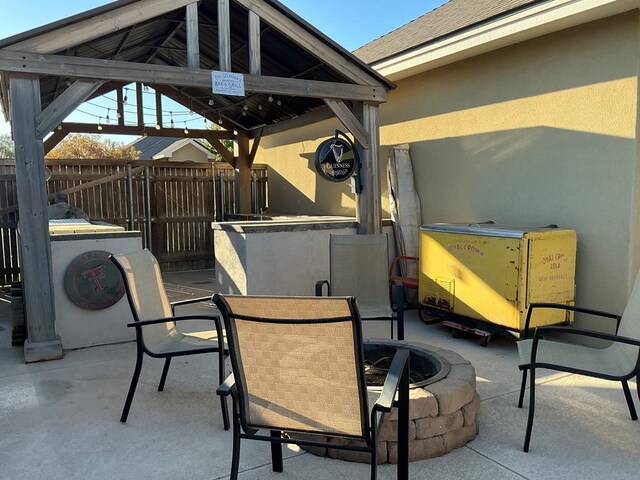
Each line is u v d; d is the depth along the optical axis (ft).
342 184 24.99
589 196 14.16
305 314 6.17
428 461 8.20
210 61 25.09
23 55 12.63
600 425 9.42
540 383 11.56
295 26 16.11
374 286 14.92
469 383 8.90
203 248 30.30
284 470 8.06
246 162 30.99
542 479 7.65
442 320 16.20
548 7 13.66
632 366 8.47
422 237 16.34
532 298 13.33
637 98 12.91
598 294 14.07
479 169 17.60
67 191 25.96
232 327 6.54
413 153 20.49
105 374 12.50
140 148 75.97
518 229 14.08
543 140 15.34
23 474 7.98
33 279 13.41
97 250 14.83
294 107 25.63
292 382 6.55
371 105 17.89
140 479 7.82
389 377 6.47
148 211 28.30
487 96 17.08
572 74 14.39
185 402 10.76
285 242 17.71
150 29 20.31
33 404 10.69
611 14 13.20
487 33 15.64
